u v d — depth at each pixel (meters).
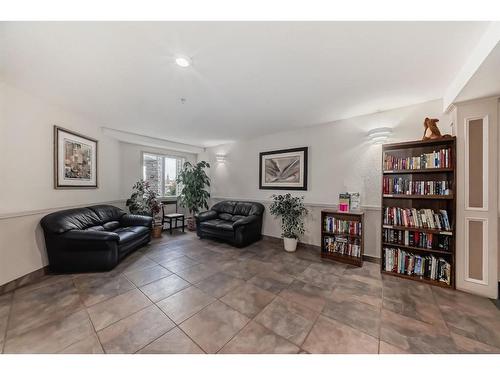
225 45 1.60
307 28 1.41
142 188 4.45
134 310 1.83
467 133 2.16
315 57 1.74
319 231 3.56
